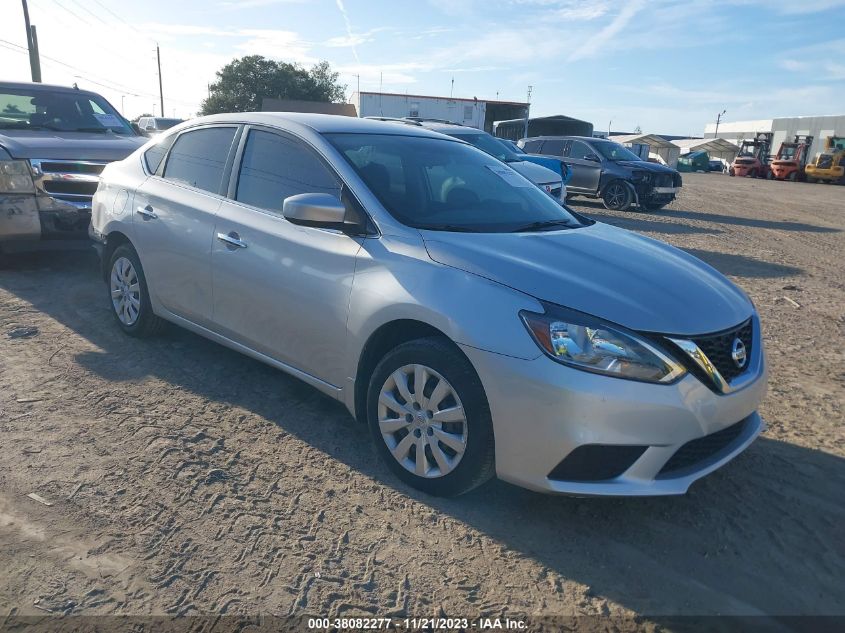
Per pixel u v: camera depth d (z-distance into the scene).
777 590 2.64
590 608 2.50
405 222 3.35
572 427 2.66
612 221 13.87
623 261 3.30
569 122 29.48
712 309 3.03
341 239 3.43
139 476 3.19
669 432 2.72
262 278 3.74
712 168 61.44
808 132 60.78
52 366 4.43
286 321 3.65
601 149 16.78
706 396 2.80
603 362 2.68
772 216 17.30
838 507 3.23
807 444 3.88
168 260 4.39
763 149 49.03
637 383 2.68
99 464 3.28
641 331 2.73
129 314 4.95
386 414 3.25
